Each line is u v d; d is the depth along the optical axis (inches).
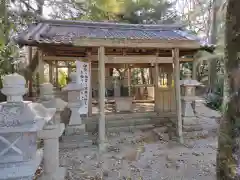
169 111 273.0
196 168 150.3
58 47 222.5
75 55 281.7
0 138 57.4
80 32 231.6
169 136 220.1
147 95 394.3
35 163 61.2
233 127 72.0
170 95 273.9
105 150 186.2
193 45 206.1
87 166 154.6
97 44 187.0
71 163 159.9
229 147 73.3
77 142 195.8
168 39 198.8
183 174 141.7
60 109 120.5
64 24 260.4
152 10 471.5
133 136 224.8
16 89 61.3
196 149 189.8
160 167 153.1
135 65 331.9
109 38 186.2
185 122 238.2
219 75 417.7
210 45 250.2
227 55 72.7
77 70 226.2
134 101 345.1
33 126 57.1
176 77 211.8
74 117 205.2
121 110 275.9
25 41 186.1
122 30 263.4
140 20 467.5
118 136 225.5
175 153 180.1
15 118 56.4
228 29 72.3
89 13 423.5
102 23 268.5
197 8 535.8
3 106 59.1
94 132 231.1
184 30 294.8
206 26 534.6
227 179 73.3
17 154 58.4
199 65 537.6
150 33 256.5
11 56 246.5
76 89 204.8
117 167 153.2
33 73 289.9
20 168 58.0
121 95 344.2
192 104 254.8
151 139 216.7
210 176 137.8
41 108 69.9
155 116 265.3
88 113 245.4
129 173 143.5
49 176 118.0
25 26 331.9
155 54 285.3
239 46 69.1
